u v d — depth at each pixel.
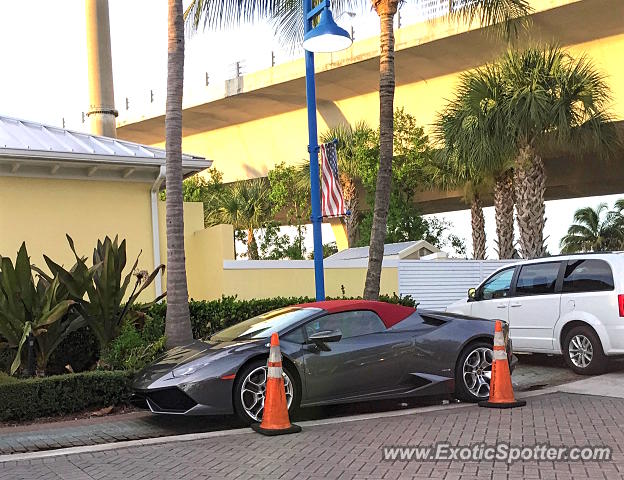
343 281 15.77
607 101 23.50
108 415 8.42
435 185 31.31
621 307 9.75
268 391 7.09
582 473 5.15
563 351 10.58
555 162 34.72
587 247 51.56
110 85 21.59
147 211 14.54
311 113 11.63
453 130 20.75
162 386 7.33
